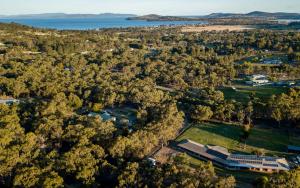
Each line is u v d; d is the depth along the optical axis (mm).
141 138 143125
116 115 199250
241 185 123250
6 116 164625
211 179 111750
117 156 134500
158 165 126000
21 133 147750
